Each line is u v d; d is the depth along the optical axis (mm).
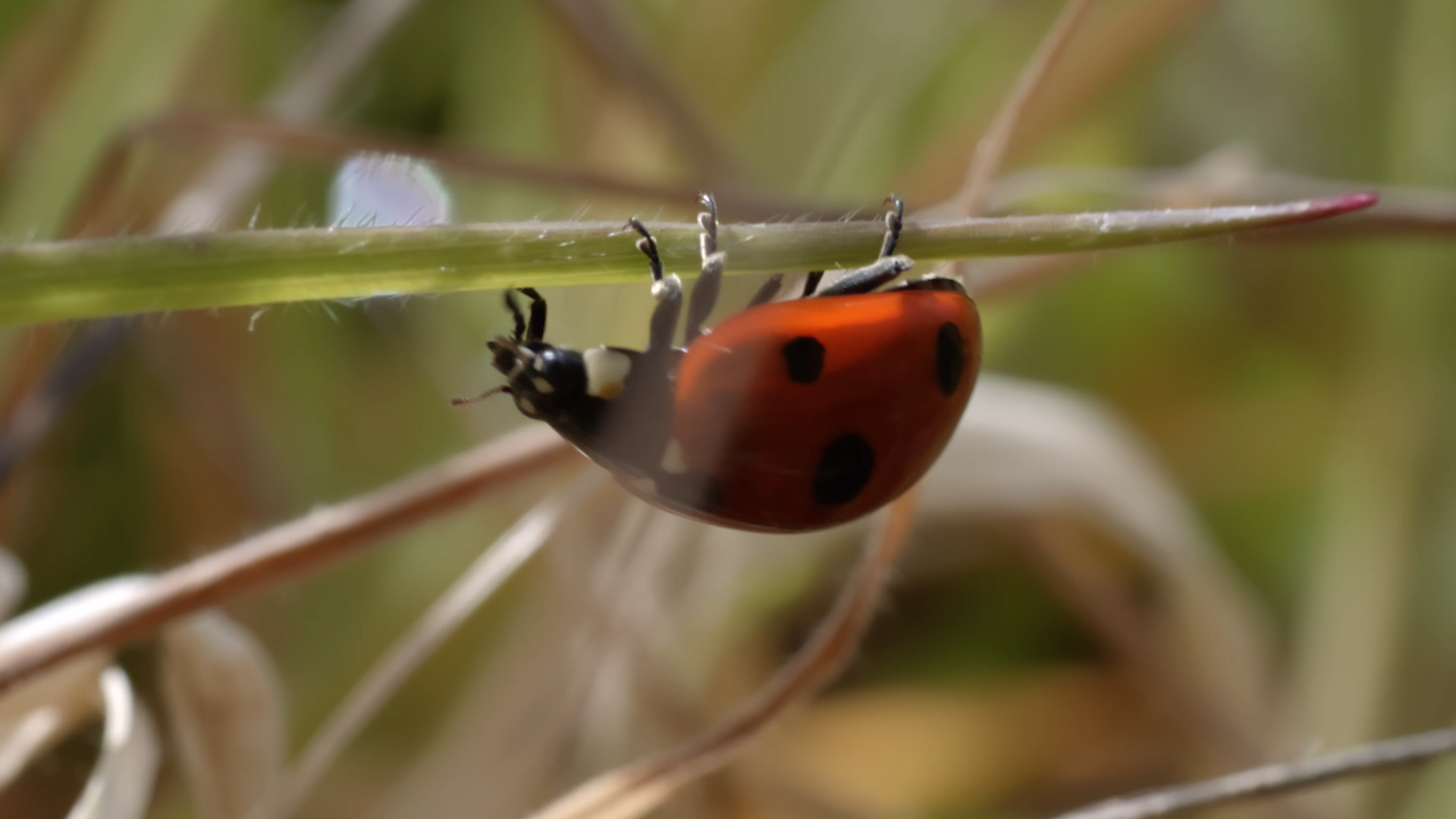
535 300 96
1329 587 115
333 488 122
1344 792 109
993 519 111
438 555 115
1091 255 109
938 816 120
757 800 106
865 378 93
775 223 88
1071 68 120
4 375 106
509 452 99
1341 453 122
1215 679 111
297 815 109
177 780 107
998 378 117
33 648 95
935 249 88
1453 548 113
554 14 120
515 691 109
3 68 113
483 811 107
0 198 111
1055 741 121
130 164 111
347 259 87
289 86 119
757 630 118
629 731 107
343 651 113
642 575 107
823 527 94
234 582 96
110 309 86
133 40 108
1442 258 122
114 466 116
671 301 95
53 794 109
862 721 120
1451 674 111
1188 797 96
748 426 93
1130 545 110
